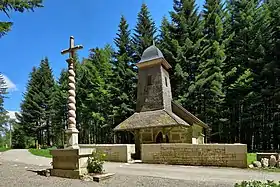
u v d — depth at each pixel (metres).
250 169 12.32
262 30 27.88
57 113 49.34
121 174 10.66
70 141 10.07
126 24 36.53
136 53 34.97
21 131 51.66
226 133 30.41
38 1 11.58
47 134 51.28
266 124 28.08
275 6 28.69
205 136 28.38
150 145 16.05
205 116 29.59
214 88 27.61
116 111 32.59
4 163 15.23
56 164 10.18
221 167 13.14
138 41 35.59
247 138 29.52
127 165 14.74
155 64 22.59
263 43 27.30
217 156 13.61
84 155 9.80
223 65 29.38
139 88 23.06
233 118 29.98
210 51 30.16
